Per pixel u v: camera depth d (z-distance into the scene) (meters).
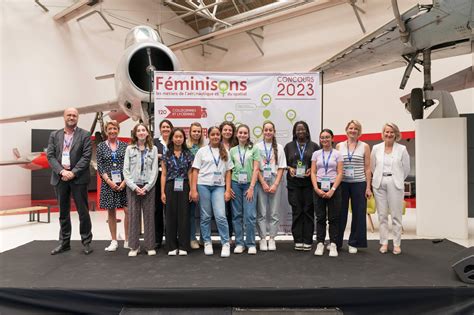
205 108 3.92
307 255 3.26
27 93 8.23
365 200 3.35
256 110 3.94
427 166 4.47
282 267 2.84
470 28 3.94
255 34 10.34
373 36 4.47
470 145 5.24
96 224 5.82
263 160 3.38
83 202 3.34
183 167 3.28
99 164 3.36
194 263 2.98
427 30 4.06
